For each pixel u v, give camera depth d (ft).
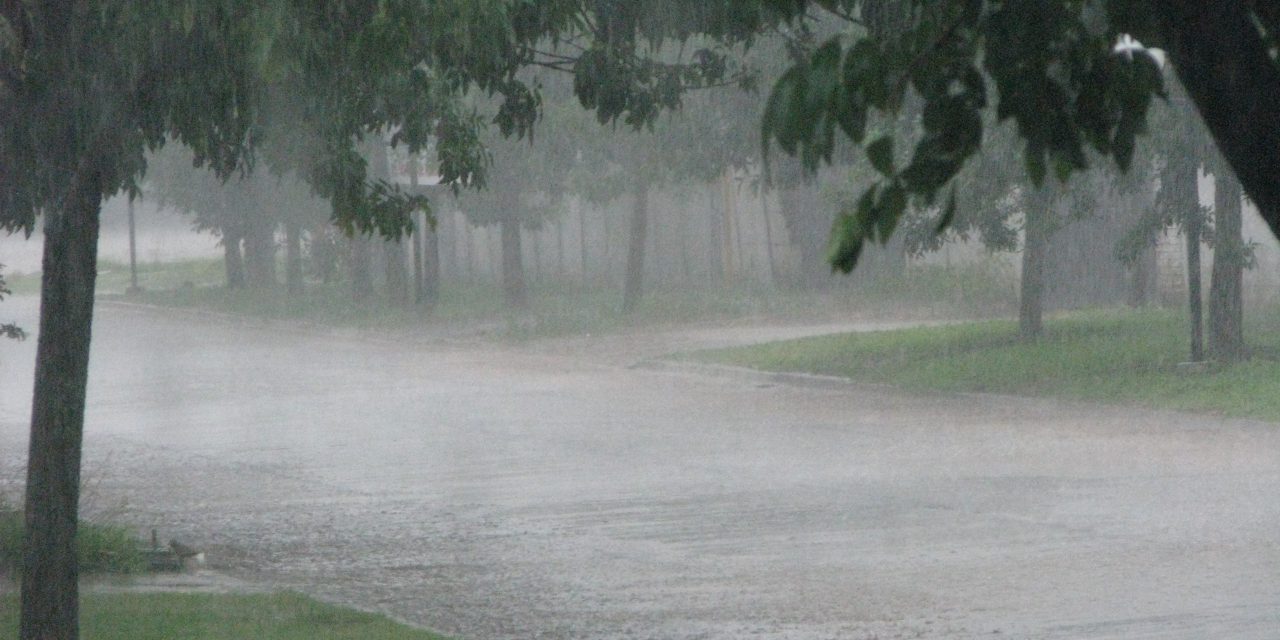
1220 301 165.17
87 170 58.03
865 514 101.04
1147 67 27.27
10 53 62.44
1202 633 66.74
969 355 188.55
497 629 73.26
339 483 124.47
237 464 138.10
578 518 104.01
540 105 77.77
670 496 111.75
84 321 57.98
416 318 318.86
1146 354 173.68
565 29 80.28
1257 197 24.22
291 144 66.95
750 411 166.81
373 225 68.95
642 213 296.10
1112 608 72.23
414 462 135.13
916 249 184.96
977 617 71.51
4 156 64.49
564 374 218.38
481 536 98.78
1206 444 127.44
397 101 72.84
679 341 253.44
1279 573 78.48
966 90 26.20
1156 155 175.83
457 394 194.70
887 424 150.61
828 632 69.87
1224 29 24.09
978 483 111.65
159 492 122.62
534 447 142.10
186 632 69.15
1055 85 26.43
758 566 85.76
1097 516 96.58
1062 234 257.75
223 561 93.09
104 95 60.29
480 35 68.28
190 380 221.66
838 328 258.37
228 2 58.29
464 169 74.33
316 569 89.86
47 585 57.82
